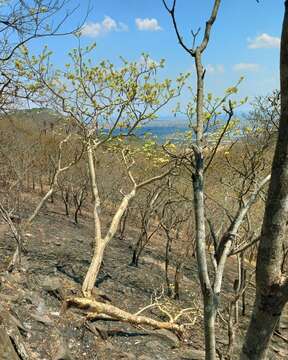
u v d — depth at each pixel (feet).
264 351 5.10
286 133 4.77
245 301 35.06
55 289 24.90
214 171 26.43
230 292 37.14
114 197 50.65
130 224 54.08
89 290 25.94
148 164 39.11
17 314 19.81
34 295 22.99
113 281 32.53
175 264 41.22
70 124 32.76
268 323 5.03
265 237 4.95
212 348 5.42
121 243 44.06
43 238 35.58
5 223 34.47
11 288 22.70
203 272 5.43
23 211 41.32
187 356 23.22
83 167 49.24
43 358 17.51
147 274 36.04
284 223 4.88
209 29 5.82
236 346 25.67
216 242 6.38
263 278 4.97
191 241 43.39
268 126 17.87
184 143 28.12
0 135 38.52
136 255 40.04
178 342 24.41
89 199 64.44
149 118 31.07
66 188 50.83
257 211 24.44
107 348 21.38
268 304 4.98
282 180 4.82
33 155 45.21
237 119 22.18
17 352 16.49
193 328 27.50
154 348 22.90
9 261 27.50
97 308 22.21
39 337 18.78
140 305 29.63
